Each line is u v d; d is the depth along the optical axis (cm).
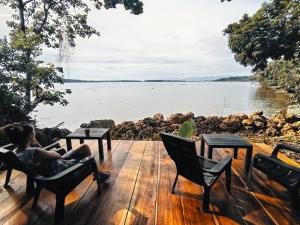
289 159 403
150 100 2305
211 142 349
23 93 675
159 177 335
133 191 294
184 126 455
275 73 3475
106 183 316
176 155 266
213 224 228
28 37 684
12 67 623
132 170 359
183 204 264
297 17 717
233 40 830
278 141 579
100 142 400
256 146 480
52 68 742
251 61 843
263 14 769
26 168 226
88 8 967
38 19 925
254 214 246
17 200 278
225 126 688
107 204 264
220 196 283
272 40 752
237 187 305
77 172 254
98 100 2370
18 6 832
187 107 1675
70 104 1994
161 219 236
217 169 244
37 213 251
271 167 283
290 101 1012
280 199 276
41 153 238
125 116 1274
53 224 230
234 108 1603
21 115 639
